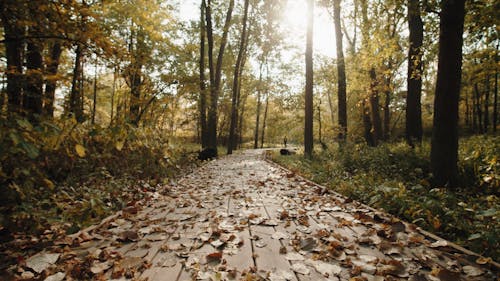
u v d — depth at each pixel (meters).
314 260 2.36
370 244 2.74
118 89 13.59
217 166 11.84
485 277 2.03
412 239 2.76
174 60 12.61
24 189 2.69
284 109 31.52
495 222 2.85
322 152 13.05
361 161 9.02
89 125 5.52
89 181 4.81
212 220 3.61
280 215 3.78
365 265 2.21
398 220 3.34
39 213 2.74
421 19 10.12
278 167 11.08
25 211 2.60
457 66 5.82
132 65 6.11
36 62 7.31
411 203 3.67
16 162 2.72
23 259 2.24
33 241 2.65
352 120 29.56
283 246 2.68
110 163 5.58
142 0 6.19
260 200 4.87
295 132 40.25
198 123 31.23
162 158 7.10
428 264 2.24
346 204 4.41
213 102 18.58
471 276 2.05
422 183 5.66
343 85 15.60
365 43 13.68
